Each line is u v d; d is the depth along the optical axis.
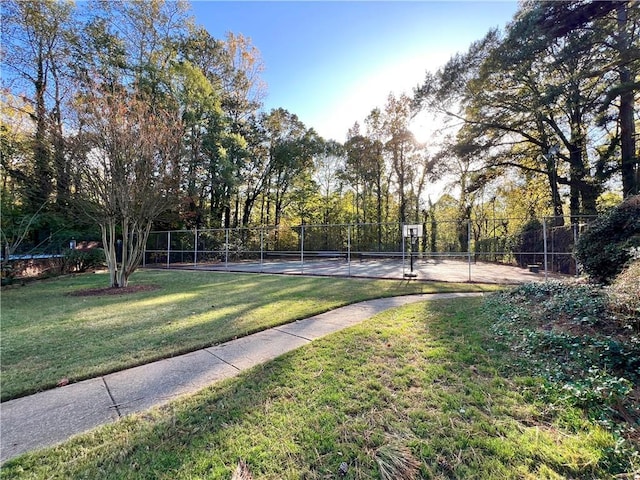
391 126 22.50
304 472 1.63
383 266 15.57
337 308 5.47
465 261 17.61
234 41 19.52
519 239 15.25
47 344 3.77
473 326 4.00
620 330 3.05
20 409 2.35
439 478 1.56
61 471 1.69
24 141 9.47
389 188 24.47
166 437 1.97
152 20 15.52
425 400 2.29
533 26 10.46
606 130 12.74
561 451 1.71
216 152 17.36
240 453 1.79
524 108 12.66
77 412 2.30
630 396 2.18
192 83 16.12
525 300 4.86
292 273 11.79
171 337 3.97
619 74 10.63
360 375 2.72
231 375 2.87
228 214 21.67
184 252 15.63
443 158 15.86
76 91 7.57
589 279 5.30
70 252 12.62
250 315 5.00
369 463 1.68
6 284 8.98
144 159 7.72
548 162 14.24
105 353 3.46
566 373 2.58
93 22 14.05
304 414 2.16
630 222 4.73
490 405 2.20
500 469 1.60
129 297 6.91
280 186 24.42
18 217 11.42
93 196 7.56
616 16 9.90
